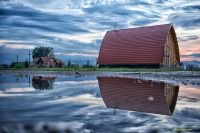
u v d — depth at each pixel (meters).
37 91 10.56
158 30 46.75
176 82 15.52
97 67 51.22
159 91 10.45
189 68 40.12
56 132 3.66
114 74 28.69
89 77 22.84
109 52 50.81
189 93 9.83
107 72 34.19
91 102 7.27
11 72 38.91
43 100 7.68
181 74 24.55
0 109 5.84
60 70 42.81
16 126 3.95
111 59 49.62
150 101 7.55
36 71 41.66
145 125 4.21
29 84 14.57
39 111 5.61
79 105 6.64
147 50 45.41
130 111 5.67
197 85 13.50
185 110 5.95
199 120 4.70
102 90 11.02
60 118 4.75
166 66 45.09
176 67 48.91
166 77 21.17
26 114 5.19
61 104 6.80
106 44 52.56
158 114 5.31
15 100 7.61
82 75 27.39
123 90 10.91
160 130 3.90
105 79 19.34
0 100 7.58
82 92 10.22
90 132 3.73
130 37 50.25
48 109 5.92
